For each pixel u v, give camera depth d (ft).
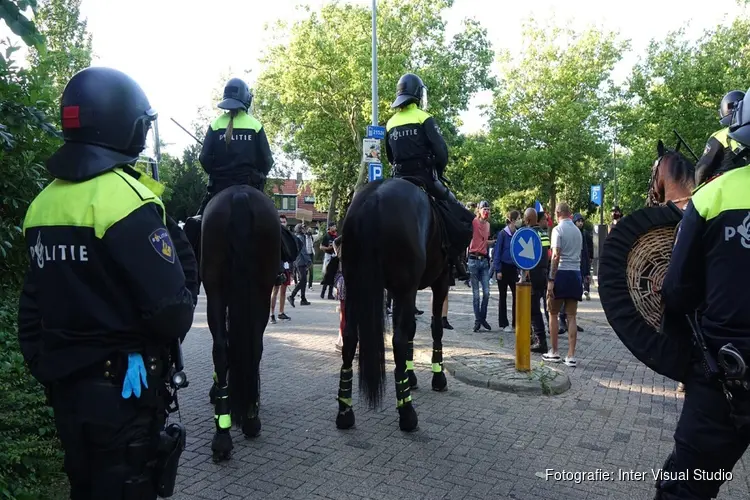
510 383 20.52
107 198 7.46
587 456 14.97
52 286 7.59
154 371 7.91
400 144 18.54
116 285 7.55
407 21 96.84
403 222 15.37
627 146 97.40
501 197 131.13
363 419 17.58
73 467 7.77
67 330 7.59
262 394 20.25
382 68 84.94
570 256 24.88
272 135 113.39
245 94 17.63
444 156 18.28
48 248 7.61
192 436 16.25
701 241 8.36
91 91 7.86
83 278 7.55
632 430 16.87
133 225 7.43
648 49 82.94
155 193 8.50
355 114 97.14
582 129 106.63
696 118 76.84
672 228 9.94
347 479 13.52
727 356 7.84
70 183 7.75
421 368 23.52
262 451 15.12
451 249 18.71
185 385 8.57
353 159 103.30
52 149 13.58
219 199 15.14
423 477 13.65
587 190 144.05
